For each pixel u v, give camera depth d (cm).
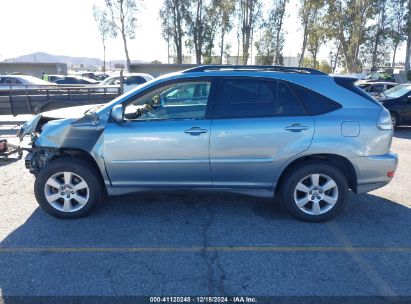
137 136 399
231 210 458
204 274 315
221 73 410
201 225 414
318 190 414
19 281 303
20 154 714
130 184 418
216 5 4378
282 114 400
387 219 435
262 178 410
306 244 370
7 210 454
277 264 332
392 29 4275
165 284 300
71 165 415
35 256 343
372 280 307
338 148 397
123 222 421
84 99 1328
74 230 399
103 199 489
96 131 406
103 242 372
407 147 884
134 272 317
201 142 397
